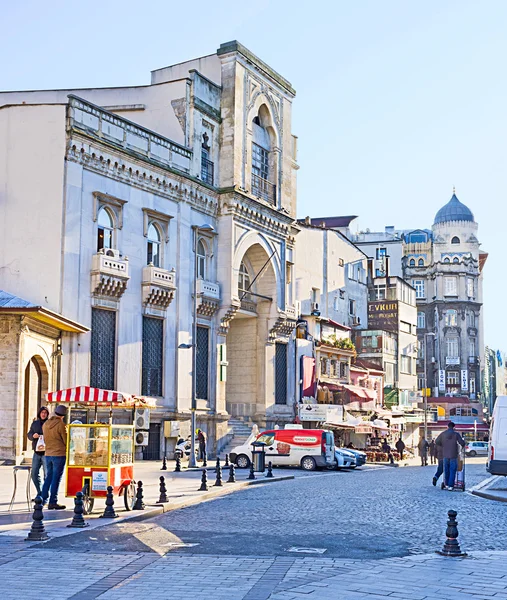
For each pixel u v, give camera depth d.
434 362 94.38
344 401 57.47
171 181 40.59
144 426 36.81
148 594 8.71
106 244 36.50
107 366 36.00
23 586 9.09
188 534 13.37
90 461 15.57
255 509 17.62
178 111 42.97
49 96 44.47
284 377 50.81
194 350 34.66
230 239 44.53
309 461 35.16
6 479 24.06
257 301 49.38
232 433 45.47
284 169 50.91
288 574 9.80
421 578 9.48
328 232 63.94
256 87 47.75
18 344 29.52
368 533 13.66
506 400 25.55
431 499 20.22
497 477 31.30
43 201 33.78
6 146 34.50
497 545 12.52
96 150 35.44
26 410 31.84
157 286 38.53
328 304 63.22
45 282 33.34
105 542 12.27
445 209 98.75
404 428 72.50
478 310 97.06
